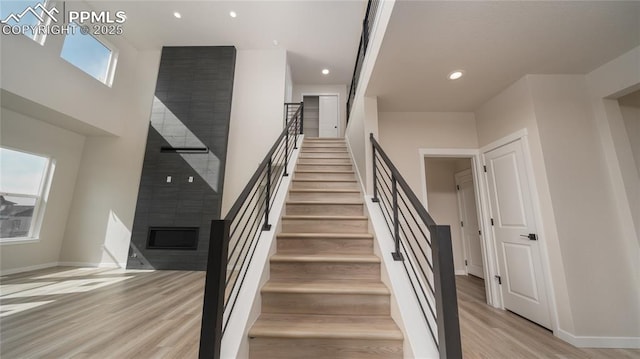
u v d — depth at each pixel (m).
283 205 2.64
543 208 2.24
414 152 3.28
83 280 3.37
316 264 1.94
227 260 1.25
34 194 3.91
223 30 4.68
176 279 3.48
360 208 2.76
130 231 4.35
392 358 1.39
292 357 1.39
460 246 4.71
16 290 2.88
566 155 2.25
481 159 3.15
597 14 1.67
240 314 1.41
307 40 5.01
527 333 2.08
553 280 2.13
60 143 4.19
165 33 4.68
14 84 3.09
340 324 1.52
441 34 1.89
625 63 2.09
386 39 1.96
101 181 4.48
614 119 2.22
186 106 4.71
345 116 6.91
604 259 2.05
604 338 1.90
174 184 4.42
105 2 4.01
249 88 5.04
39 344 1.69
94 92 4.15
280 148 4.20
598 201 2.15
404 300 1.53
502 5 1.62
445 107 3.22
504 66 2.30
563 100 2.35
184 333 1.86
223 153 4.55
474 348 1.83
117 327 1.95
